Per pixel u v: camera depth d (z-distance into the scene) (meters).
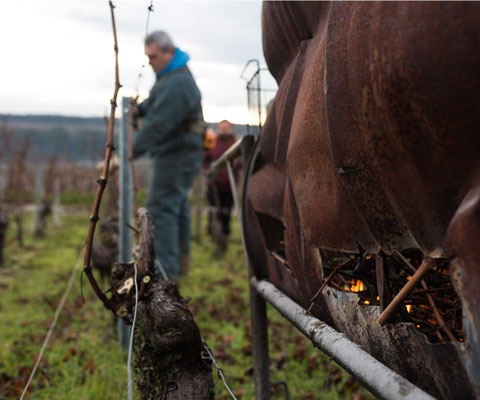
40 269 6.43
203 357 1.42
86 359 3.07
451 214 0.74
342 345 1.08
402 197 0.82
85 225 12.84
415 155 0.77
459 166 0.71
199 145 4.71
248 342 3.39
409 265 0.94
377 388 0.89
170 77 4.30
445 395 0.79
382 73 0.78
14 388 2.61
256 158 1.82
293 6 1.29
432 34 0.70
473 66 0.66
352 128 0.90
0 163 10.40
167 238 4.63
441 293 0.92
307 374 2.84
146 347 1.44
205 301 4.51
